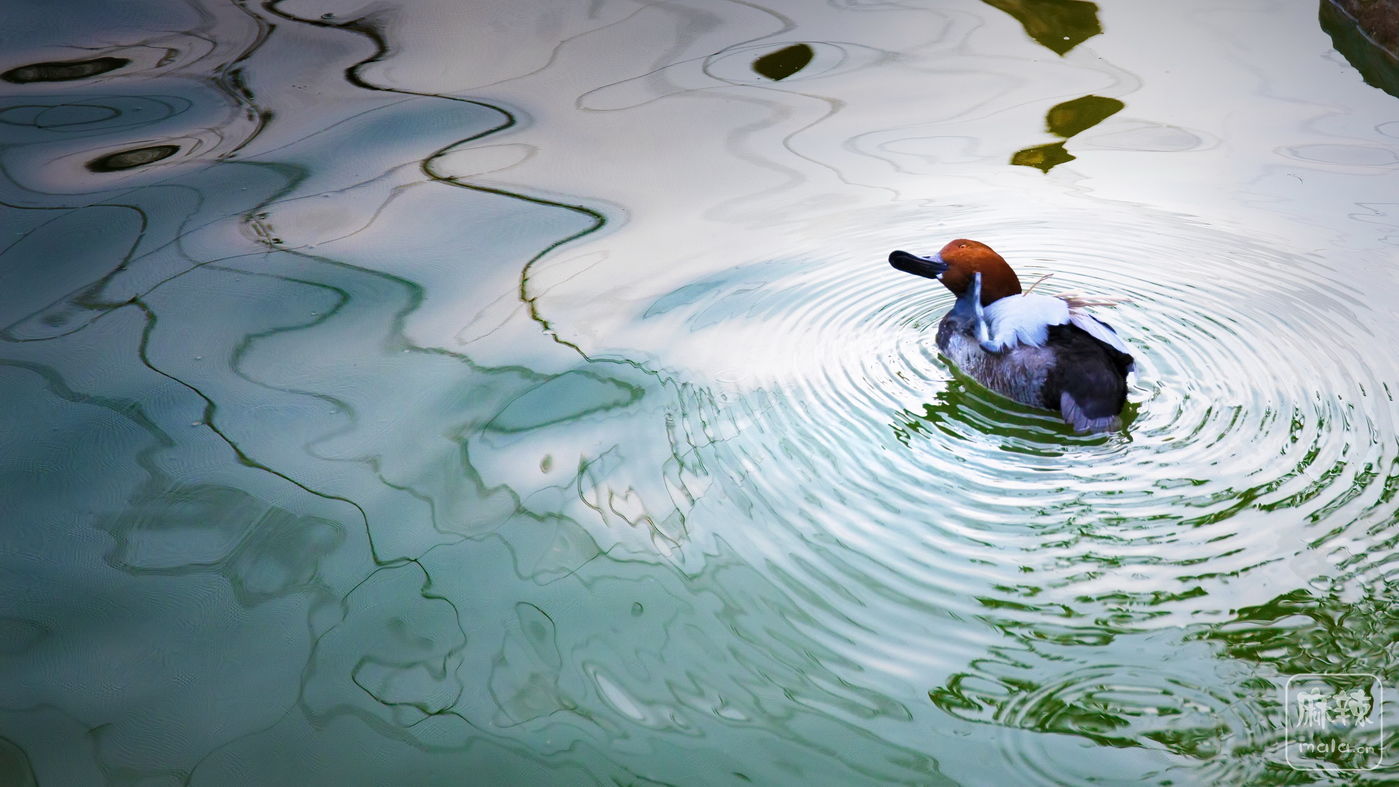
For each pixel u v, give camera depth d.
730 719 2.52
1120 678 2.53
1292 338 3.72
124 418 3.71
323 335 4.11
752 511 3.12
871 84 6.04
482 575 2.99
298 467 3.45
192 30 7.16
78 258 4.70
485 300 4.29
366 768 2.49
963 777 2.34
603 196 5.02
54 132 5.85
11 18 7.32
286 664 2.77
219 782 2.48
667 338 3.96
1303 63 5.94
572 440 3.47
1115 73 5.98
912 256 3.87
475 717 2.58
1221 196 4.70
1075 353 3.36
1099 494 3.09
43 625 2.92
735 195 4.97
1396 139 5.06
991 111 5.64
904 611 2.75
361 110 5.98
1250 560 2.82
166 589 3.01
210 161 5.49
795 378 3.69
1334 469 3.11
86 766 2.54
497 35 6.93
